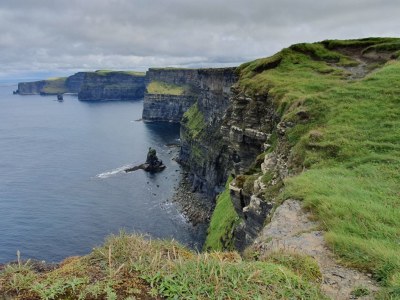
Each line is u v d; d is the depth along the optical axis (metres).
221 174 87.88
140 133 188.62
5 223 71.56
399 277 9.84
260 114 42.34
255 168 34.59
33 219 73.94
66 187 95.62
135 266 8.55
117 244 9.70
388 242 12.17
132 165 119.69
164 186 98.94
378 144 22.28
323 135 24.64
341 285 10.18
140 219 75.44
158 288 7.87
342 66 50.38
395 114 25.41
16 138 176.38
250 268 9.23
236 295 7.96
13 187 95.25
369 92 29.52
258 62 57.31
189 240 65.88
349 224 13.53
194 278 8.29
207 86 133.75
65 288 7.73
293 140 27.12
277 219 15.46
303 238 13.22
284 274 9.24
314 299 8.59
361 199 15.99
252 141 42.81
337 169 20.45
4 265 9.16
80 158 130.12
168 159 131.75
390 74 33.16
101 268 8.73
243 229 31.95
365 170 19.77
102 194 90.69
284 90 39.00
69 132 194.38
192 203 85.88
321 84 38.88
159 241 10.94
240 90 49.62
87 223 72.56
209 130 114.75
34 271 8.86
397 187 17.50
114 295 7.45
